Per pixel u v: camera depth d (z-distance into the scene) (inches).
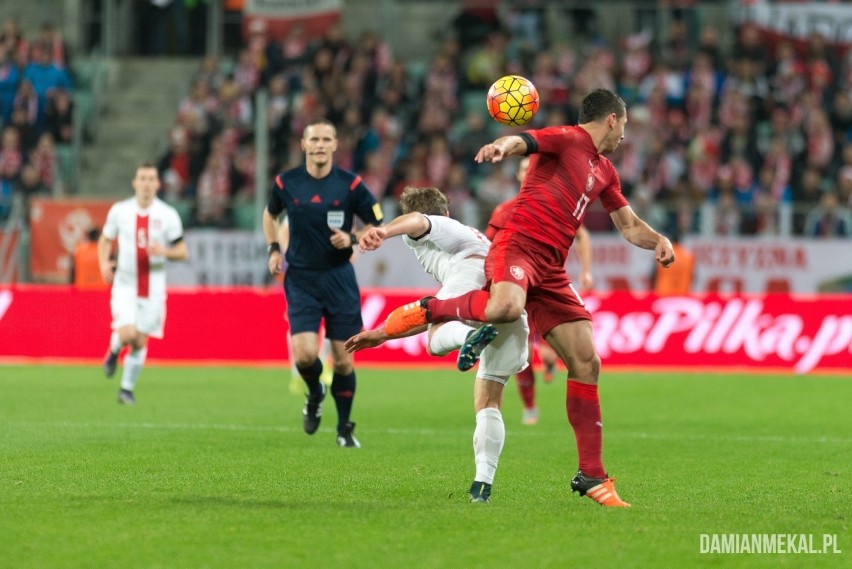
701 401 1466.5
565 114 2413.9
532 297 743.1
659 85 2482.8
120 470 850.8
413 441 1073.5
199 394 1480.1
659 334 1894.7
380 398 1475.1
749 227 2097.7
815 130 2412.6
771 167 2347.4
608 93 741.3
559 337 739.4
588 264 1333.7
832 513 712.4
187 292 1948.8
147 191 1358.3
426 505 710.5
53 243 2043.6
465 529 630.5
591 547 593.6
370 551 580.1
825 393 1562.5
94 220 2041.1
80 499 714.2
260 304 1943.9
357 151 2385.6
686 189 2263.8
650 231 780.0
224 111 2458.2
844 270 2052.2
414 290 1898.4
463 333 735.1
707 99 2458.2
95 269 1987.0
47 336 1935.3
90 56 2822.3
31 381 1620.3
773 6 2682.1
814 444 1087.6
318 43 2578.7
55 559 561.6
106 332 1929.1
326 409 1348.4
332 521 649.0
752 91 2508.6
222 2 2827.3
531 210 722.2
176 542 594.9
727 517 679.7
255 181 2338.8
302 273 1010.1
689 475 890.1
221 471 855.1
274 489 775.1
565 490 804.0
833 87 2544.3
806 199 2283.5
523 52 2561.5
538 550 586.2
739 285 2066.9
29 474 825.5
